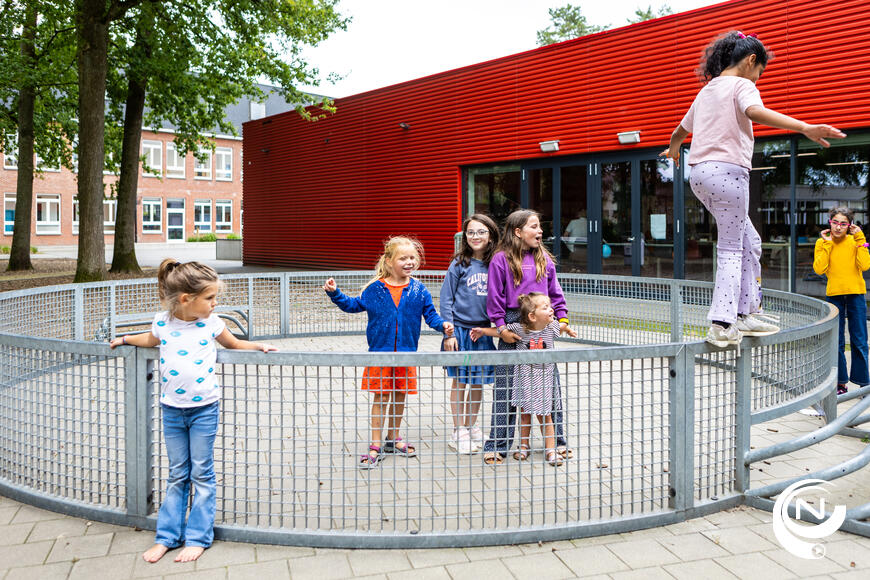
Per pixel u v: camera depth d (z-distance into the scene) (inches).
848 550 115.3
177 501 117.4
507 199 605.3
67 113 853.2
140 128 734.5
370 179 730.2
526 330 161.3
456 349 184.7
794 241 431.5
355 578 105.3
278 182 868.6
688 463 127.0
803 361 155.4
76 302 291.0
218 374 118.4
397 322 167.5
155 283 333.7
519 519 119.1
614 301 326.6
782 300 230.4
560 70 554.6
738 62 135.5
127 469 125.0
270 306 366.6
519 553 114.1
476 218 182.4
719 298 127.3
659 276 504.4
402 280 169.2
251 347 122.8
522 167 591.5
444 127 647.8
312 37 701.9
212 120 804.0
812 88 418.6
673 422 126.3
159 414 123.0
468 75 622.8
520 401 119.4
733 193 128.6
